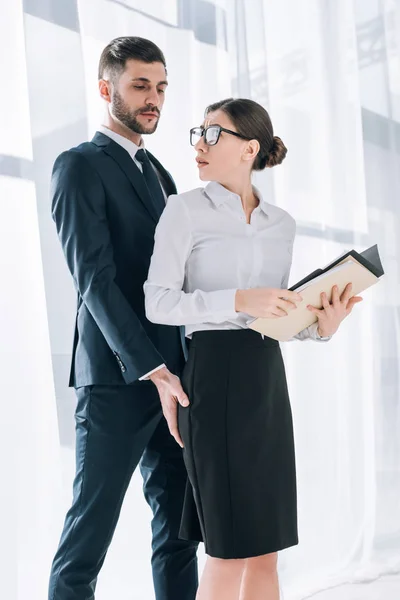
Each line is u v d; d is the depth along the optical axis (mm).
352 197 3416
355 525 3350
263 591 1900
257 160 1973
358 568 3258
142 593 2584
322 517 3221
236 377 1818
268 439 1847
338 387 3322
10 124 2271
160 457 2205
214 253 1866
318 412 3229
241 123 1898
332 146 3350
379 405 3539
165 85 2217
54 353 2406
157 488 2213
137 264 2066
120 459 2035
